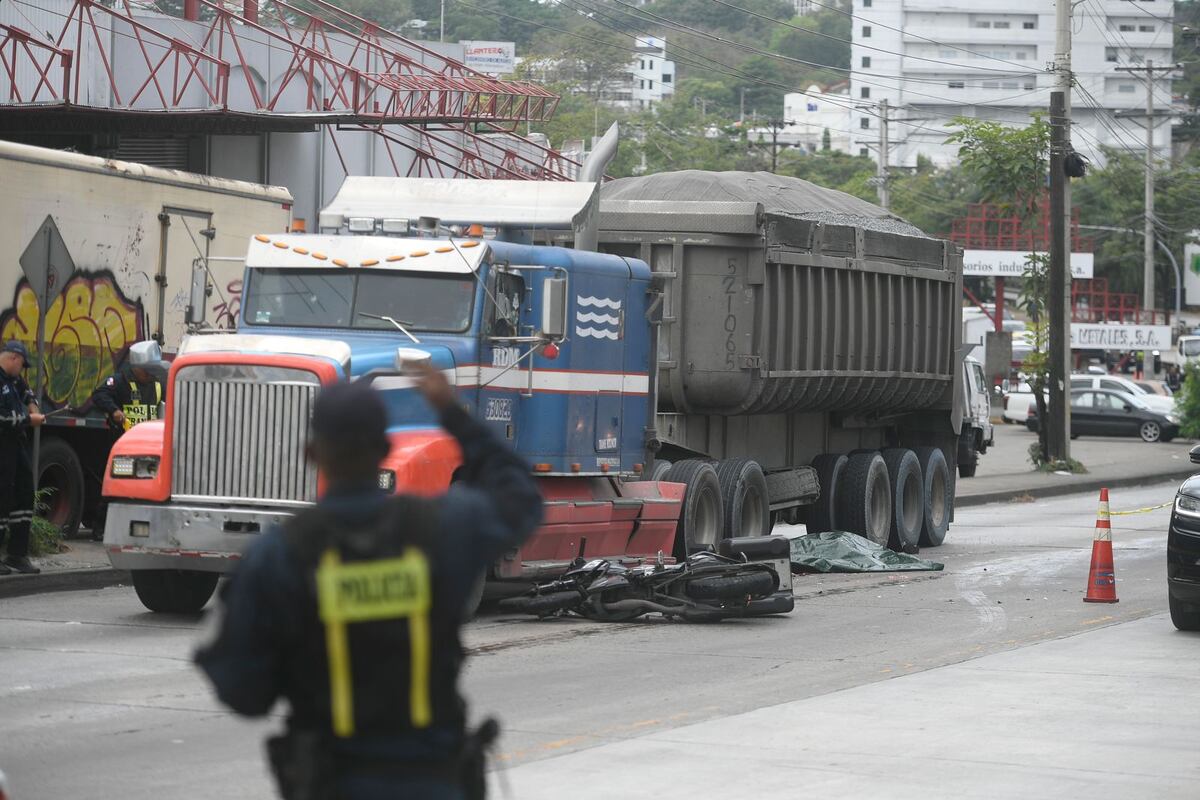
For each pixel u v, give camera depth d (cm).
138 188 5525
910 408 6988
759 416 6025
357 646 1188
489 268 4231
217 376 3922
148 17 10406
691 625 4247
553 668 3491
